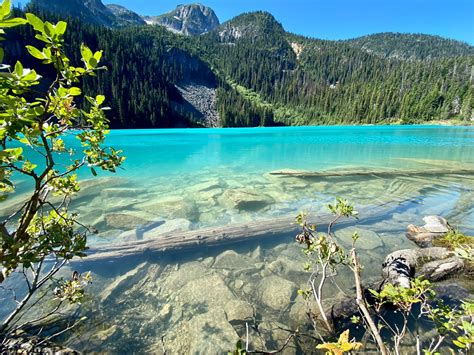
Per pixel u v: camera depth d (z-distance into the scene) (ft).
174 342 10.74
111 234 20.17
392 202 27.09
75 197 27.48
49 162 4.94
